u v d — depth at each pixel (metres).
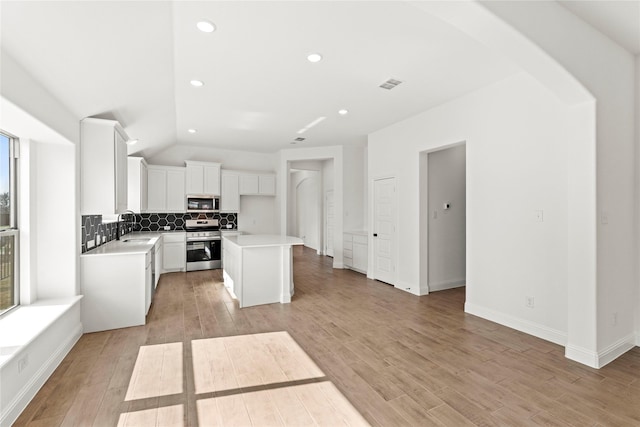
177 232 6.09
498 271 3.39
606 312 2.51
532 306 3.07
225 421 1.83
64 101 2.59
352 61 2.89
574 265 2.53
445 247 4.88
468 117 3.71
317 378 2.29
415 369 2.42
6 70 1.79
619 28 2.40
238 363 2.51
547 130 2.93
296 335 3.09
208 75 3.18
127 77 2.72
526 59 2.14
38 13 1.64
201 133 5.62
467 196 3.73
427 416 1.87
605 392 2.10
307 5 2.09
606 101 2.48
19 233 2.63
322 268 6.61
